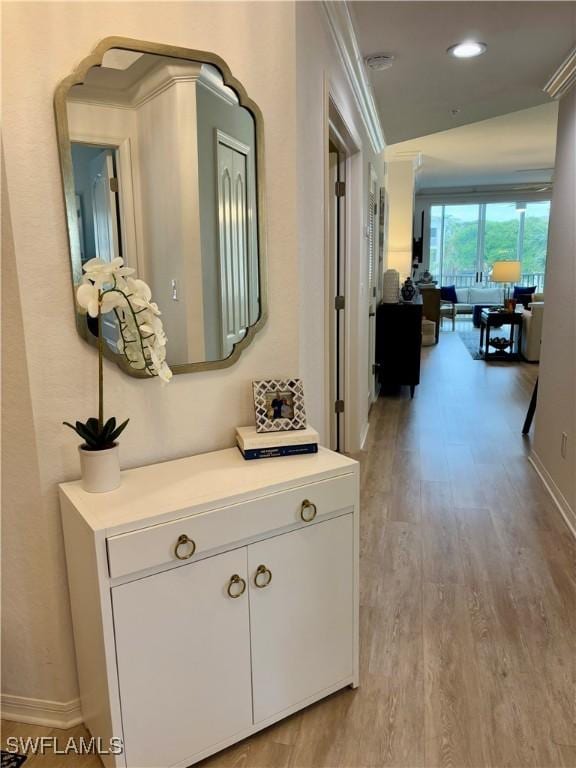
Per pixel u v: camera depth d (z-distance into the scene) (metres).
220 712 1.54
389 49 2.95
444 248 12.81
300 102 1.96
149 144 1.60
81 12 1.46
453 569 2.53
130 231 1.60
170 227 1.66
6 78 1.38
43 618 1.64
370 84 3.51
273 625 1.60
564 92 3.25
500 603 2.28
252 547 1.52
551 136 7.02
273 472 1.61
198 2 1.63
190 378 1.77
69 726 1.70
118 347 1.61
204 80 1.66
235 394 1.87
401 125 4.70
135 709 1.40
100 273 1.43
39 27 1.41
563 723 1.68
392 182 8.12
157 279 1.67
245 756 1.58
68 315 1.53
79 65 1.46
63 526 1.56
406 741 1.63
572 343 3.00
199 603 1.45
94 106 1.50
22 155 1.42
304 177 2.05
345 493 1.67
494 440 4.38
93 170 1.52
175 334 1.73
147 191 1.61
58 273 1.50
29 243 1.45
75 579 1.52
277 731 1.67
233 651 1.54
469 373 6.93
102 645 1.34
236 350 1.83
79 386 1.57
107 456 1.48
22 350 1.48
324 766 1.55
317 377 2.35
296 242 1.94
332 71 2.58
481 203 12.37
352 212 3.78
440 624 2.15
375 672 1.90
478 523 2.98
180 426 1.76
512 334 8.02
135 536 1.32
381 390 6.12
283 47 1.82
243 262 1.83
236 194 1.78
